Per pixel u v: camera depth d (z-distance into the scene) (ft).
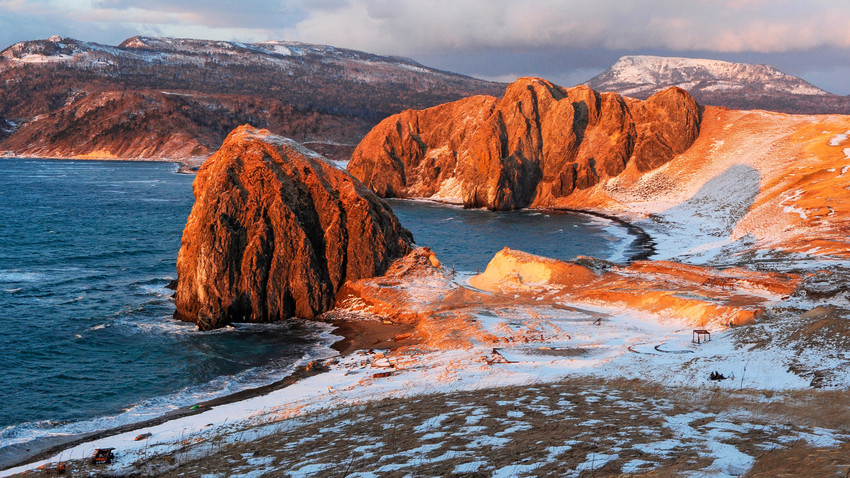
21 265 301.22
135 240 380.58
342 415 103.55
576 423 77.30
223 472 73.15
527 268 253.44
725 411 82.43
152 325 207.31
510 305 213.25
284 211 225.35
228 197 218.79
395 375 142.92
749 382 100.78
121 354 177.88
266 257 219.20
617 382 110.93
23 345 182.50
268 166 232.53
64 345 184.14
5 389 149.48
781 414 77.97
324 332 203.51
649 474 50.47
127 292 251.39
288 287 222.28
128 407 139.85
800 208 340.80
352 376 149.48
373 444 76.23
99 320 210.59
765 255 268.21
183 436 106.93
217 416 123.65
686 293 196.65
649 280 225.35
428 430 81.00
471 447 67.72
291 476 64.44
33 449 115.55
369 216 244.83
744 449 58.13
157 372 163.94
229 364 170.91
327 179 251.80
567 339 167.73
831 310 138.31
